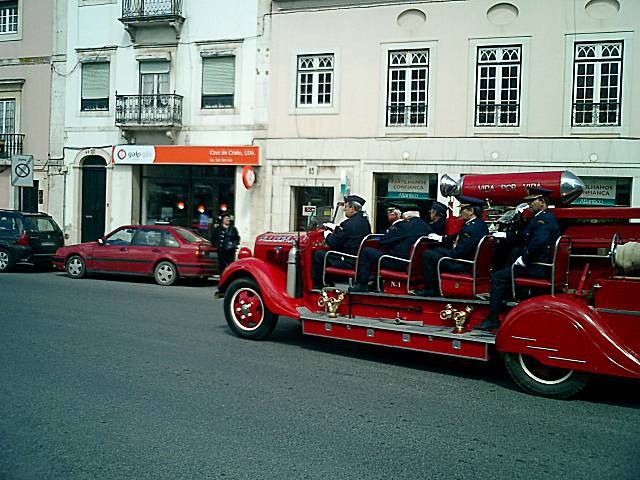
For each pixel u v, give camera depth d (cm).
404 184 2014
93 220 2436
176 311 1219
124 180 2367
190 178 2314
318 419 603
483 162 1900
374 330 801
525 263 724
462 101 1912
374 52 2006
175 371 765
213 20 2219
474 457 518
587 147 1800
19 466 486
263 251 976
